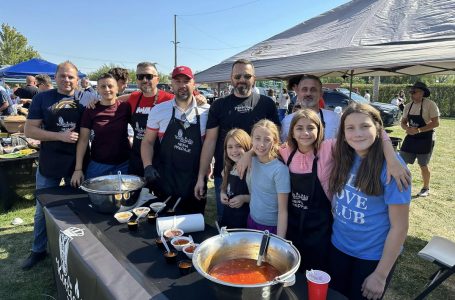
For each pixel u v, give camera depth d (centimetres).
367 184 142
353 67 220
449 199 474
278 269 124
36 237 287
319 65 254
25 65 926
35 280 270
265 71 321
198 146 249
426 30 242
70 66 273
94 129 281
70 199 225
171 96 317
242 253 134
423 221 399
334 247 165
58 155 279
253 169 190
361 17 307
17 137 491
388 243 140
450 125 1404
